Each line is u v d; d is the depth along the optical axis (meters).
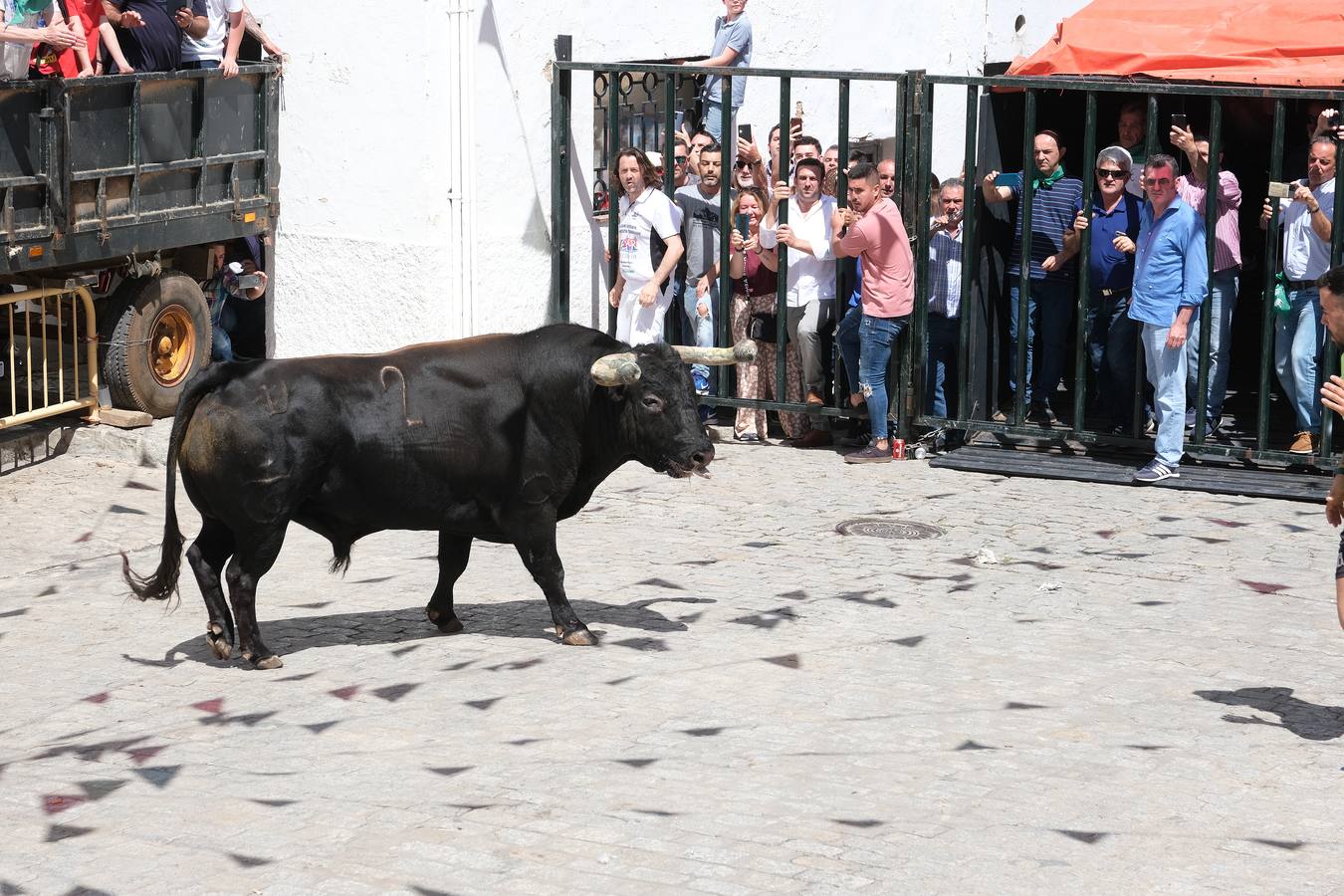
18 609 12.73
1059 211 18.39
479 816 8.59
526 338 11.46
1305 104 22.44
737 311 18.81
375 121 18.80
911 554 14.27
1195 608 12.67
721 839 8.27
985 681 10.97
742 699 10.60
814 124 23.62
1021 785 9.09
